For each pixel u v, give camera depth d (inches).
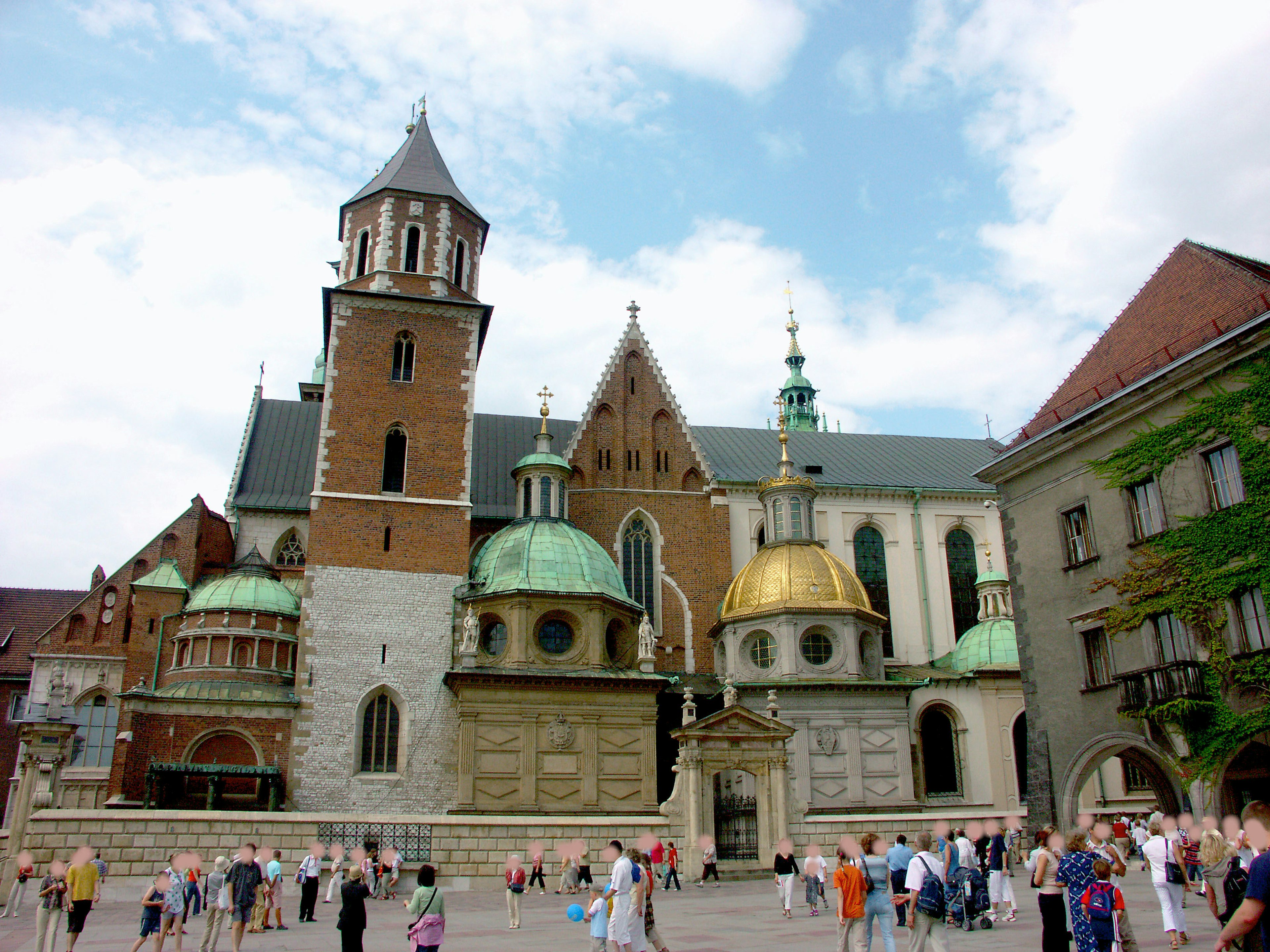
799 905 1107.3
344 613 1790.1
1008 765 2007.9
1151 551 1299.2
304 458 2295.8
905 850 804.0
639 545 2169.0
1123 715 1285.7
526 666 1742.1
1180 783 1227.2
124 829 1248.8
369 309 2001.7
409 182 2137.1
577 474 2172.7
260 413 2374.5
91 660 2017.7
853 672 1879.9
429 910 583.8
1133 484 1346.0
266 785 1668.3
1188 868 1017.5
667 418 2267.5
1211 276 1371.8
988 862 1010.7
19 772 1715.1
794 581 1948.8
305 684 1724.9
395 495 1897.1
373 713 1747.0
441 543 1886.1
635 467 2215.8
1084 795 1941.4
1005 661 2075.5
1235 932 366.9
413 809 1684.3
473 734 1676.9
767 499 2129.7
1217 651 1197.1
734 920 971.3
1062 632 1428.4
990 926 861.2
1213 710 1190.3
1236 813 1186.6
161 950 738.2
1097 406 1381.6
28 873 1111.0
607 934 650.8
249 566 1959.9
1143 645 1300.4
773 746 1560.0
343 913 618.2
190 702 1667.1
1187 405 1277.1
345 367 1955.0
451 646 1811.0
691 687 1950.1
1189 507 1259.2
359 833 1317.7
